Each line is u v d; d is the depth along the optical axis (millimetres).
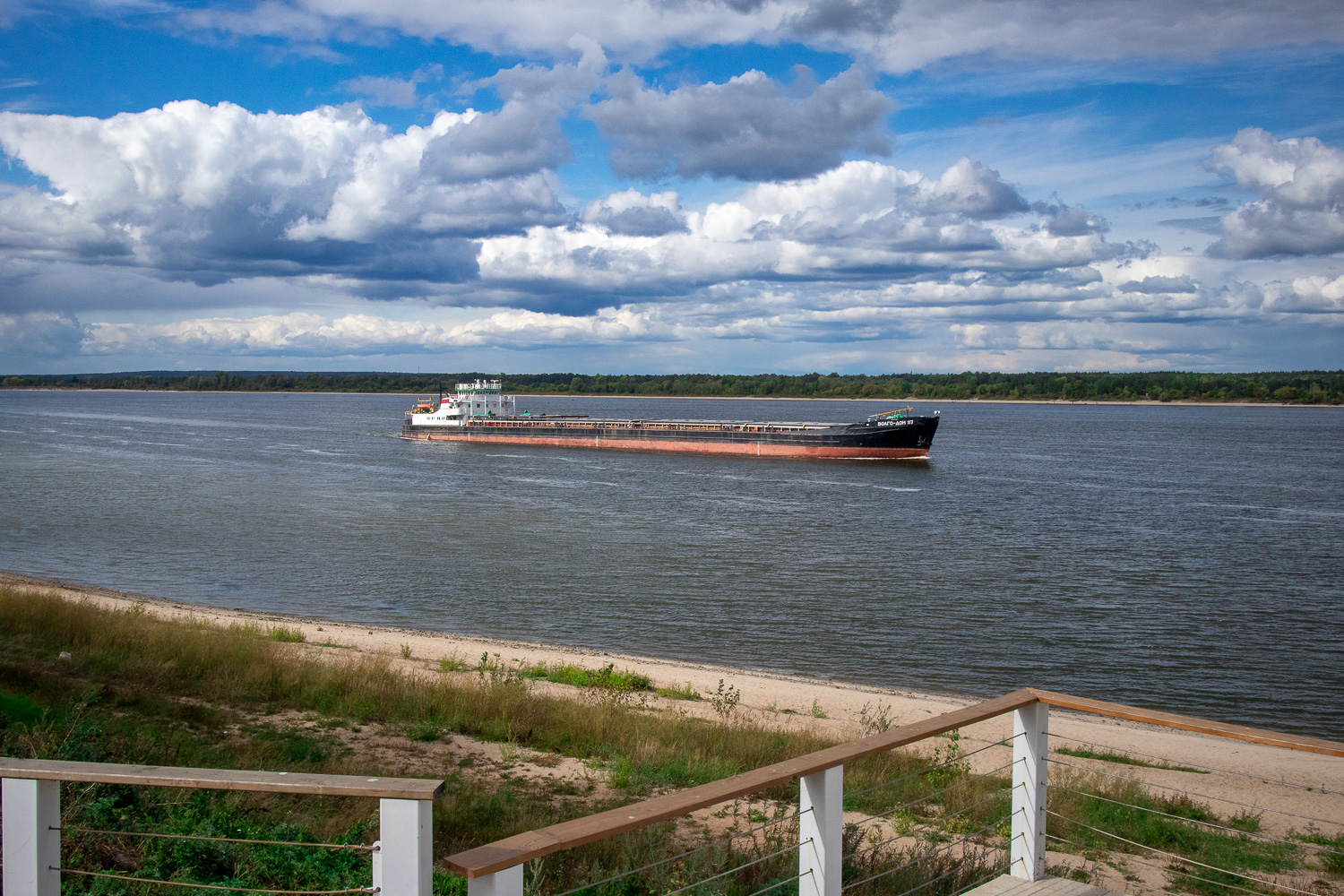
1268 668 27453
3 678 14570
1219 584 39375
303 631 27047
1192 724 5523
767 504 64062
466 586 37562
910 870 8664
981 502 66750
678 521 56062
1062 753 16906
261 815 9406
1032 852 6312
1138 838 10859
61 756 10023
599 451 109250
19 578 34531
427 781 3910
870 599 35812
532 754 13781
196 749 12023
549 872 8641
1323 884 9680
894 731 5121
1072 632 31328
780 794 12000
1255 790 14516
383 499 64625
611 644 29141
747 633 30656
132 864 7750
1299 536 52625
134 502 61531
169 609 29859
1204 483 80875
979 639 30297
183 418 189125
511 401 130750
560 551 45625
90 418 185000
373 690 16656
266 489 69562
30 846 4184
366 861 8016
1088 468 94188
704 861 8578
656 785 12211
